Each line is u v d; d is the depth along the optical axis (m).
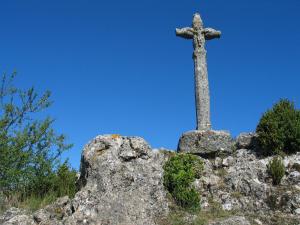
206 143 20.69
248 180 18.33
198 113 22.05
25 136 19.27
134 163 17.56
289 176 18.62
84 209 16.02
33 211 16.97
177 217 16.45
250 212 17.12
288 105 21.50
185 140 21.02
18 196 18.30
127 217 15.98
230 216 16.47
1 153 18.45
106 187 16.61
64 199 16.95
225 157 20.67
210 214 16.88
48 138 19.89
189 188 17.81
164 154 20.02
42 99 20.81
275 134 20.39
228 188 18.36
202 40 22.95
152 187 17.16
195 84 22.50
